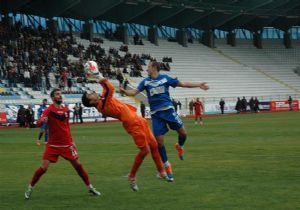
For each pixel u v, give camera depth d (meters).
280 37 107.94
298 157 19.05
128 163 19.00
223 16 93.19
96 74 12.41
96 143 28.80
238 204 11.08
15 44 65.44
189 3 85.06
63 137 12.38
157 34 90.00
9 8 73.19
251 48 101.44
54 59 66.94
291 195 11.81
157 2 81.56
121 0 76.12
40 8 75.88
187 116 69.88
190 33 96.50
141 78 73.31
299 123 43.31
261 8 91.88
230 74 89.00
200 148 23.86
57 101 12.37
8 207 11.49
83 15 79.12
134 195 12.49
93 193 12.59
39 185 14.38
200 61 89.00
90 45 74.12
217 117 62.53
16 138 35.41
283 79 94.94
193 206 11.05
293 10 99.75
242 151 21.83
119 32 85.25
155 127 14.79
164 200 11.78
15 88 59.78
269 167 16.50
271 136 29.84
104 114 12.65
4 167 18.83
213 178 14.68
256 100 76.81
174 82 14.88
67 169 17.72
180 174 15.63
